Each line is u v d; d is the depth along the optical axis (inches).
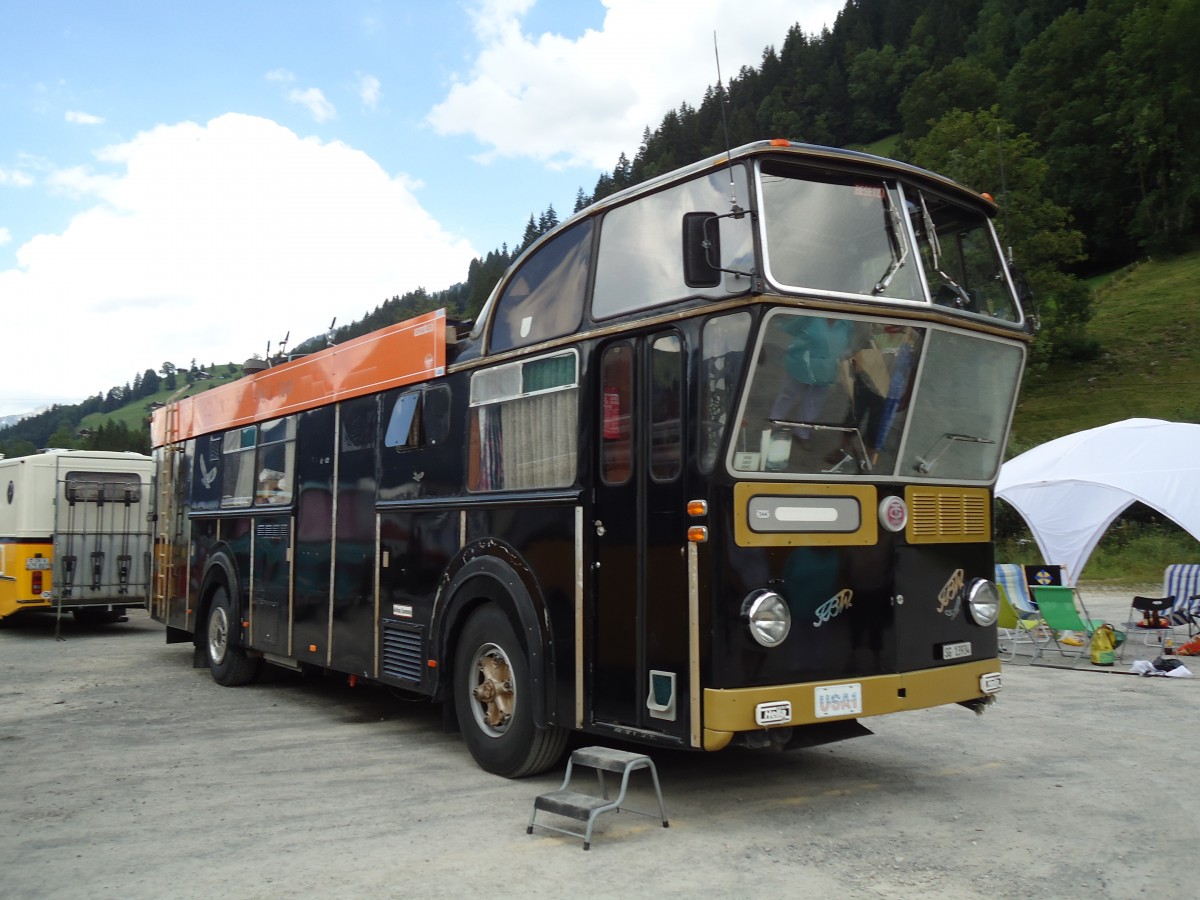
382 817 217.2
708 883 173.5
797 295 196.4
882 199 219.8
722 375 198.7
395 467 307.4
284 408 382.9
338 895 170.6
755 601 194.4
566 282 247.4
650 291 219.8
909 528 222.5
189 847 198.5
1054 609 454.9
